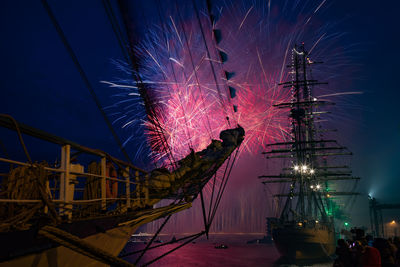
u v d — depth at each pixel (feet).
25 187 13.82
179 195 33.09
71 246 12.42
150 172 32.19
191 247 470.80
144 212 26.66
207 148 38.06
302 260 209.87
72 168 17.62
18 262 10.72
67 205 16.56
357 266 29.89
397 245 41.81
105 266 19.29
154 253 384.27
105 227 18.88
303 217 227.61
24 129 12.83
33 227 12.34
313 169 242.58
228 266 262.26
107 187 24.12
